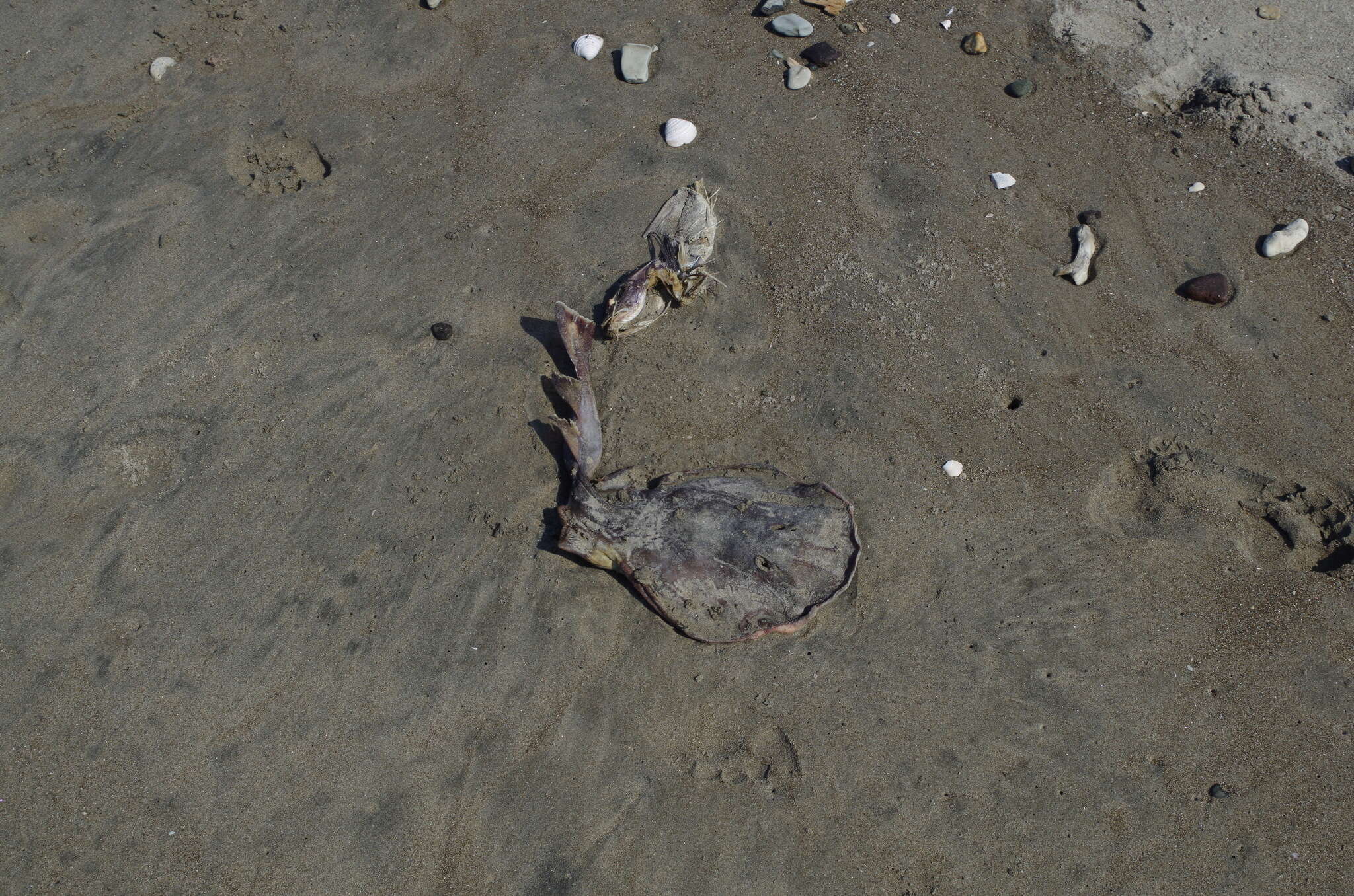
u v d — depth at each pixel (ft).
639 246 4.52
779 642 3.90
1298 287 4.38
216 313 4.47
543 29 5.07
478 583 4.01
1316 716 3.79
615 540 3.96
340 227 4.62
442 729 3.84
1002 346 4.31
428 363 4.34
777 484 4.08
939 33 4.98
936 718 3.80
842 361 4.30
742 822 3.70
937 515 4.06
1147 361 4.27
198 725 3.86
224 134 4.86
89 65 5.07
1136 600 3.93
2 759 3.84
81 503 4.17
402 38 5.08
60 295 4.52
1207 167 4.63
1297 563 3.98
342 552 4.07
